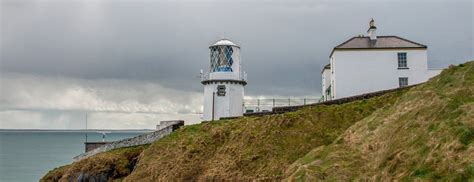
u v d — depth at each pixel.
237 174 40.69
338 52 51.62
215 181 41.44
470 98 27.98
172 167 46.19
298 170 31.11
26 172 109.94
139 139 61.03
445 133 24.80
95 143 73.56
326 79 63.31
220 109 60.41
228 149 44.56
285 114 45.41
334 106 44.78
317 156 33.28
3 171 111.56
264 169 39.69
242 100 61.56
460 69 32.50
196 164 45.19
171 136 52.62
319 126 42.31
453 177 21.55
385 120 32.75
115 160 54.59
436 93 30.53
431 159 23.53
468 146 22.83
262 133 44.00
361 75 51.16
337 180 28.22
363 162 29.66
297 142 41.31
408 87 43.50
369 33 53.94
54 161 137.25
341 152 31.92
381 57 51.12
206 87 61.53
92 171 53.62
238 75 61.50
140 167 49.03
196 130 52.03
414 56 50.88
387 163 26.66
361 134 33.31
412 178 23.28
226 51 60.78
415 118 29.02
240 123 48.22
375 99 43.81
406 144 26.81
